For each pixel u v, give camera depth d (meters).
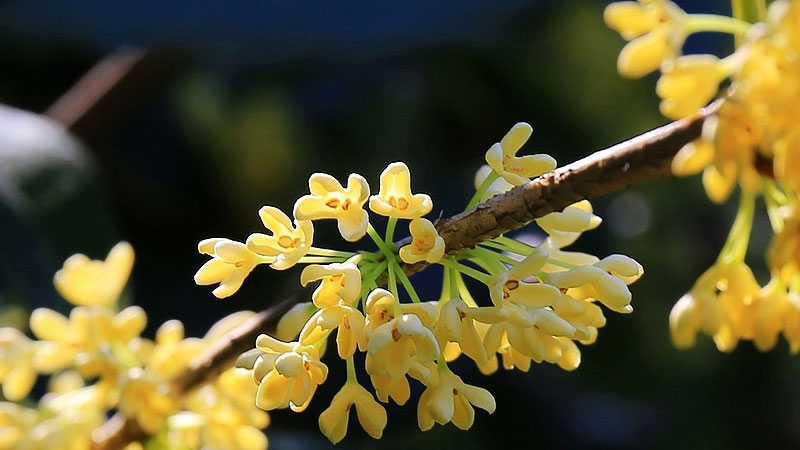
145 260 0.68
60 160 0.49
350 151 0.73
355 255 0.33
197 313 0.62
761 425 0.72
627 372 0.71
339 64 0.70
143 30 0.55
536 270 0.32
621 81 0.74
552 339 0.33
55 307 0.46
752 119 0.31
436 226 0.32
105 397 0.37
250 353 0.32
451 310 0.32
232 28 0.55
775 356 0.73
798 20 0.30
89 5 0.55
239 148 0.72
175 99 0.72
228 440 0.36
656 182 0.76
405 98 0.73
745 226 0.33
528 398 0.65
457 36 0.57
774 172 0.31
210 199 0.72
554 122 0.74
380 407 0.32
